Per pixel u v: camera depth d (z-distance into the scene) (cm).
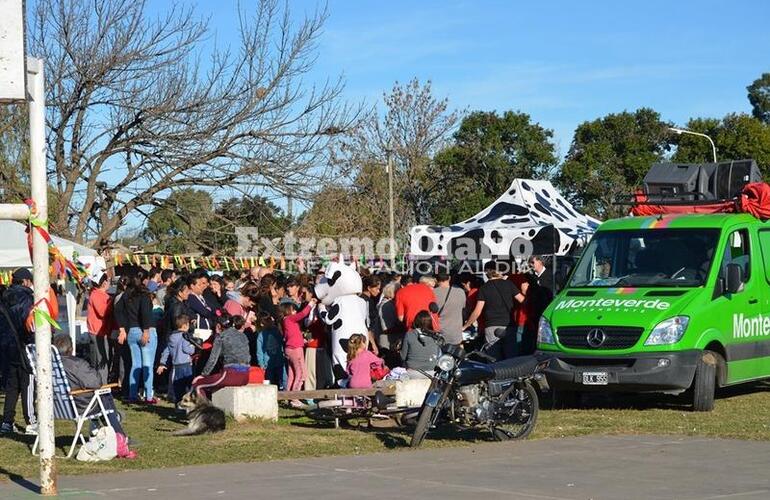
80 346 1897
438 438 1161
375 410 1222
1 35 776
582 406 1480
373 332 1573
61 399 1026
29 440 1160
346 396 1246
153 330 1534
